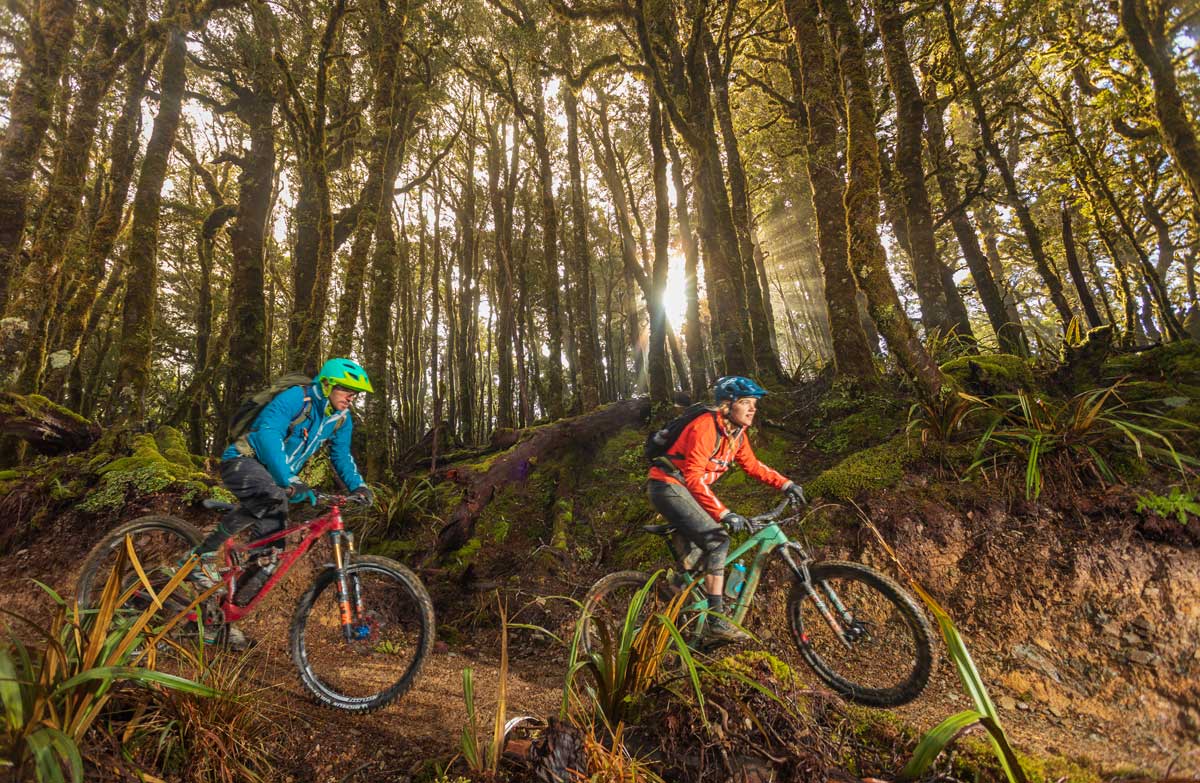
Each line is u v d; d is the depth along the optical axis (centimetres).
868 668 316
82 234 918
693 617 296
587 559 514
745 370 630
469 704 228
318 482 621
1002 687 292
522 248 1355
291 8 952
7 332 534
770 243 1814
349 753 242
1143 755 236
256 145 1091
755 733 232
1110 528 326
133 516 468
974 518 364
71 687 183
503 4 945
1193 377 423
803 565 291
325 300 705
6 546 460
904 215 802
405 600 430
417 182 1234
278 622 400
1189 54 378
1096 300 1241
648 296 1271
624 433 702
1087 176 719
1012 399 432
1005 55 723
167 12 701
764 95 1195
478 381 2036
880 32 700
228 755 218
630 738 237
